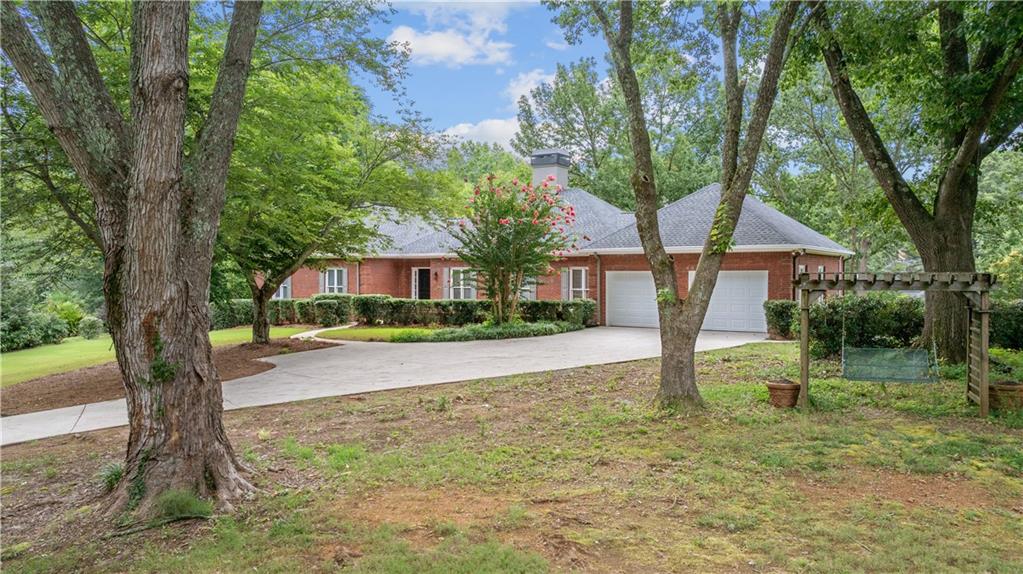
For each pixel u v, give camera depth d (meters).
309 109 10.20
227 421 6.81
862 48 10.23
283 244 13.98
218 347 15.09
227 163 4.63
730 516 3.90
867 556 3.33
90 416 7.47
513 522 3.84
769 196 28.80
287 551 3.48
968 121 9.12
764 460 5.09
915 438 5.72
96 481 4.84
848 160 25.05
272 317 22.47
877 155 10.56
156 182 4.06
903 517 3.89
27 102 7.84
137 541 3.68
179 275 4.25
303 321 21.78
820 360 10.91
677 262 17.88
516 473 4.85
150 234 4.09
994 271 16.45
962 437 5.80
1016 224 16.08
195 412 4.32
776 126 25.89
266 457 5.36
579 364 11.02
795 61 11.59
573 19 8.41
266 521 3.96
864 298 11.34
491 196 15.92
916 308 10.98
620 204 30.75
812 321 11.27
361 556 3.39
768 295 16.41
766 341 14.56
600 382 9.11
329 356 12.72
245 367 11.25
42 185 8.77
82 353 16.67
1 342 17.50
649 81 31.17
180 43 4.12
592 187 31.88
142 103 4.04
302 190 12.23
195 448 4.29
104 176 4.17
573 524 3.82
